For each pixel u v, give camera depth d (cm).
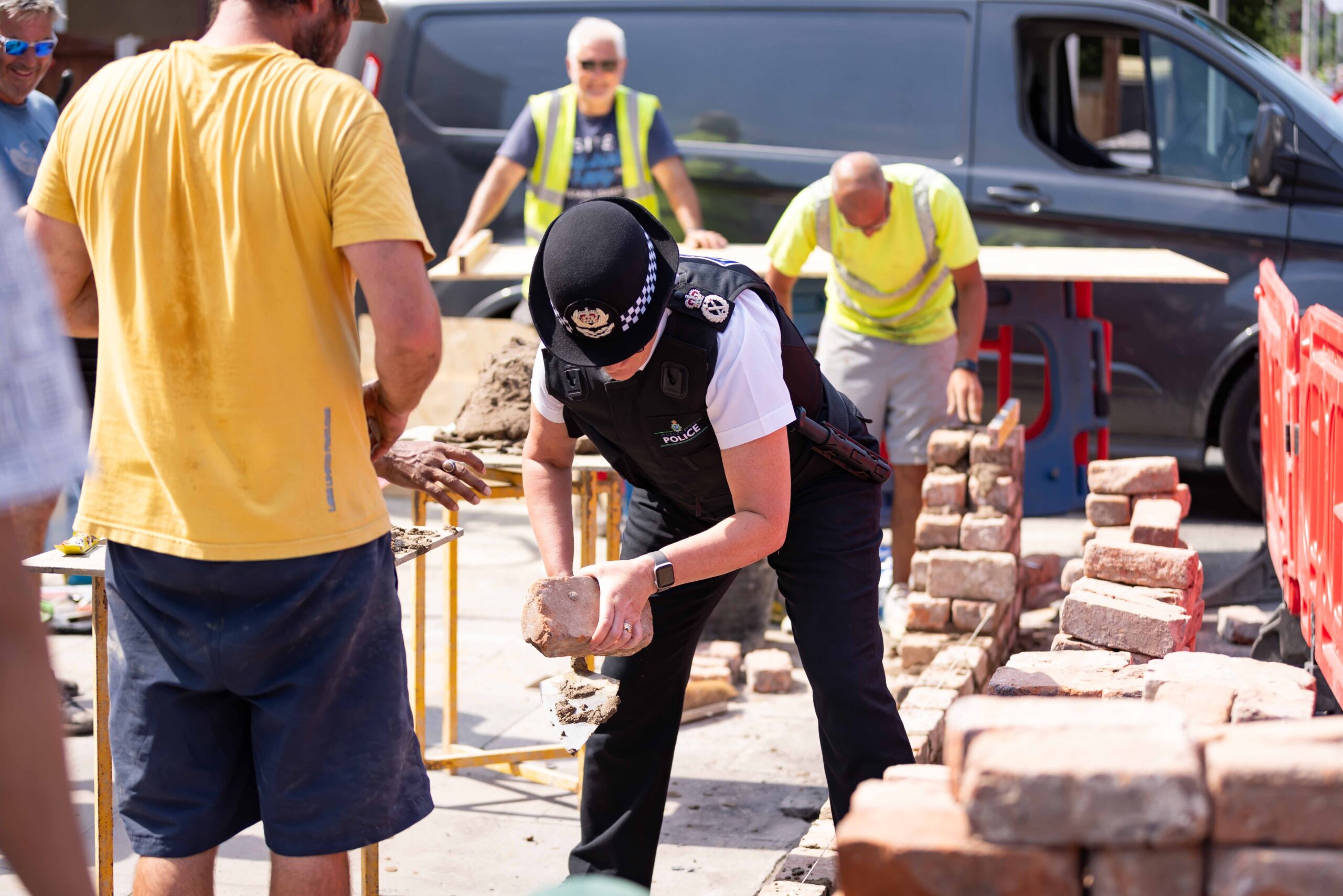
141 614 214
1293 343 388
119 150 208
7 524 118
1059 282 573
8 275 118
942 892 135
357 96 210
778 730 422
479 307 721
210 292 204
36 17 425
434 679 467
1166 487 457
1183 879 131
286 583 208
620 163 597
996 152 655
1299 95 623
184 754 218
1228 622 478
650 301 225
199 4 830
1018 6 652
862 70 670
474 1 711
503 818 362
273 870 218
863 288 502
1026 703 149
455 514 379
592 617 223
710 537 235
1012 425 479
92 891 124
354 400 216
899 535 528
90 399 485
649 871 286
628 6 693
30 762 119
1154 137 649
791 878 285
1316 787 128
